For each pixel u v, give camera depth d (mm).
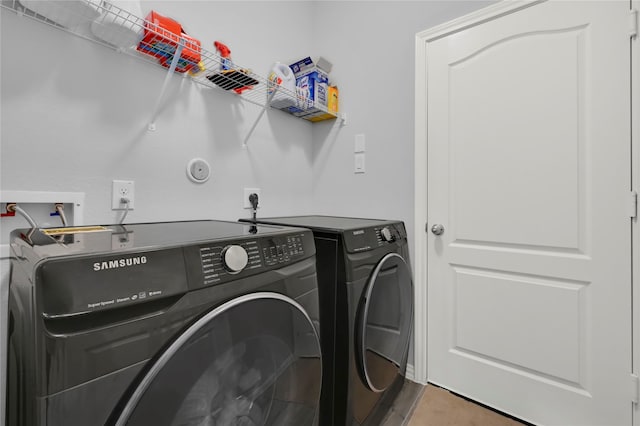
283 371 798
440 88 1626
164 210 1311
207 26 1447
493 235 1473
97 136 1106
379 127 1867
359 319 1131
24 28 944
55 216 1020
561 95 1300
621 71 1181
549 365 1332
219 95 1519
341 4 2031
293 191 1988
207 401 627
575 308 1275
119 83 1162
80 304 465
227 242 720
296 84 1876
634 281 1155
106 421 487
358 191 1946
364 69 1927
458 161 1574
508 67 1427
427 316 1680
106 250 534
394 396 1490
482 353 1508
